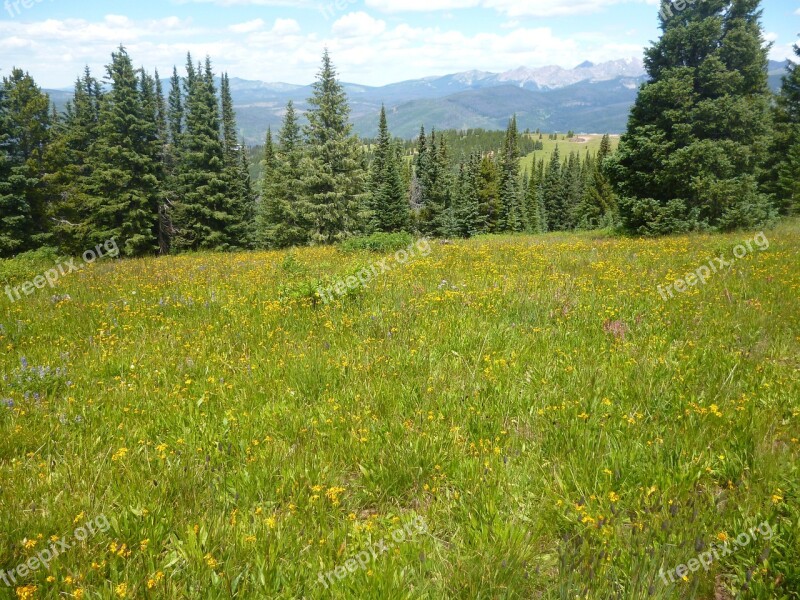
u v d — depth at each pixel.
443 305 9.09
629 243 18.03
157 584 3.11
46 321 9.07
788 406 5.06
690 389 5.44
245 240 48.09
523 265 13.05
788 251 13.71
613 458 4.31
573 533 3.64
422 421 5.04
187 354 7.15
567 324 7.81
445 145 89.44
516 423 5.07
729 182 21.33
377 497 4.18
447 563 3.37
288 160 58.03
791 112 35.41
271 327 8.25
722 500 3.79
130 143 40.00
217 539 3.52
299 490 4.09
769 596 3.04
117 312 9.49
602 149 97.88
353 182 40.88
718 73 21.75
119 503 3.90
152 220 43.41
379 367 6.35
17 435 4.83
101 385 6.18
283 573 3.27
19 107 41.66
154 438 5.00
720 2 22.25
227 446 4.71
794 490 3.77
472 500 3.93
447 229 72.88
